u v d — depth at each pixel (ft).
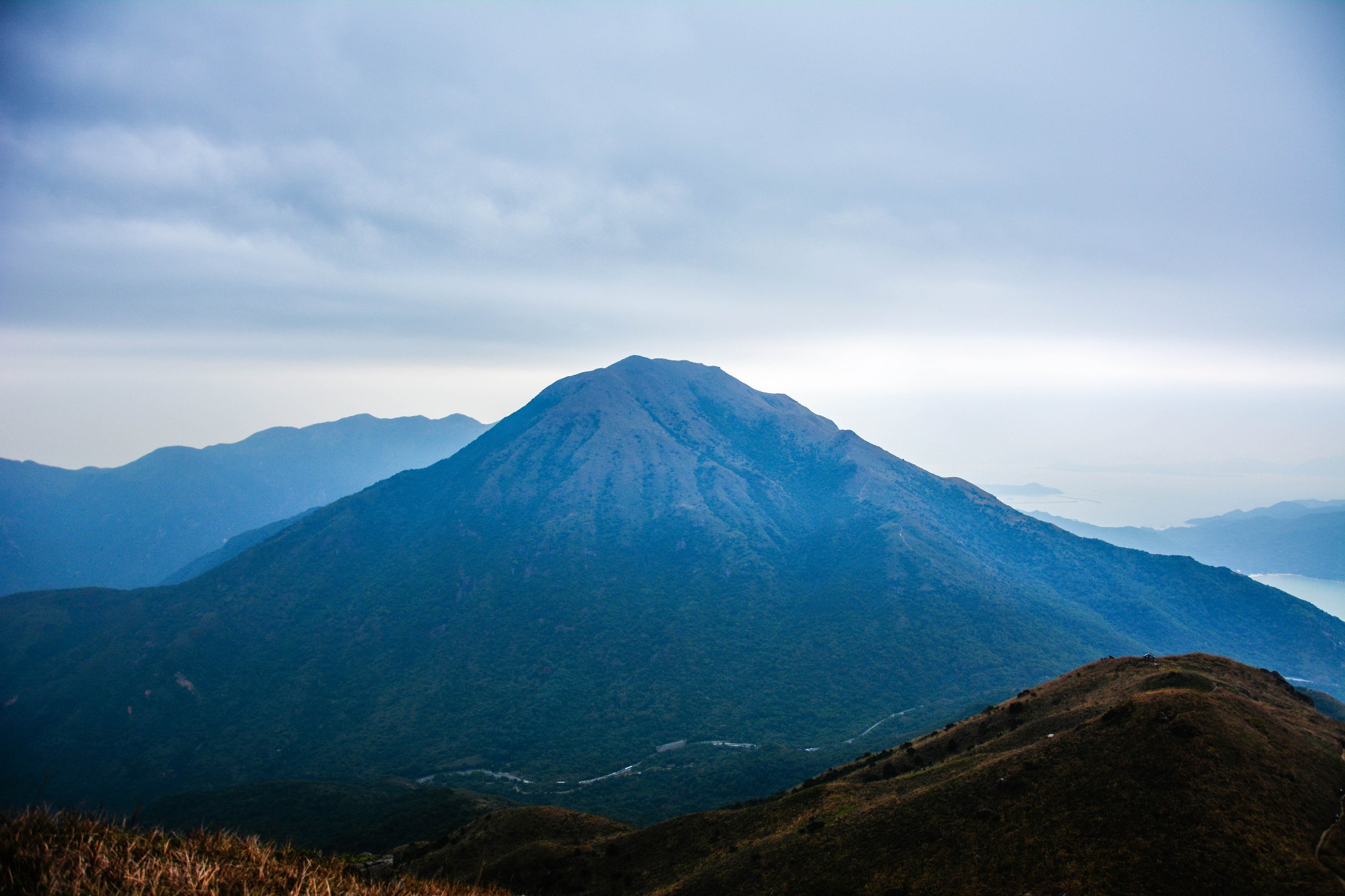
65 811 53.52
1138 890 104.63
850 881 134.51
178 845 54.95
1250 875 101.50
